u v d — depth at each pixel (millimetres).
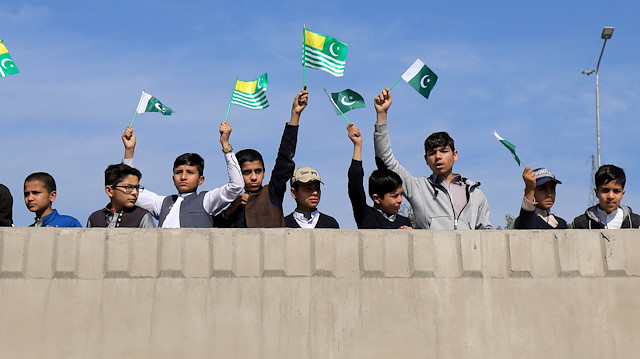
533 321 7301
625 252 7473
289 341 7078
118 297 7031
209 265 7133
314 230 7273
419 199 8641
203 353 7000
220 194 8352
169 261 7117
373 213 8406
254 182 8672
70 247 7086
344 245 7273
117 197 8383
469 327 7242
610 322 7344
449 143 8672
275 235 7230
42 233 7086
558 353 7270
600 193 8562
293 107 8352
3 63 8758
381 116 8812
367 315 7172
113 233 7129
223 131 8500
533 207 8188
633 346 7312
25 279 7008
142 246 7125
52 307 6980
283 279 7164
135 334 6984
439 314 7238
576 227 8758
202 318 7051
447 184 8688
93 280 7043
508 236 7434
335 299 7176
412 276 7281
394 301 7219
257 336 7062
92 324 6980
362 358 7105
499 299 7312
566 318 7332
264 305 7109
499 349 7234
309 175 8375
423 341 7180
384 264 7277
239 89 9117
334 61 8875
